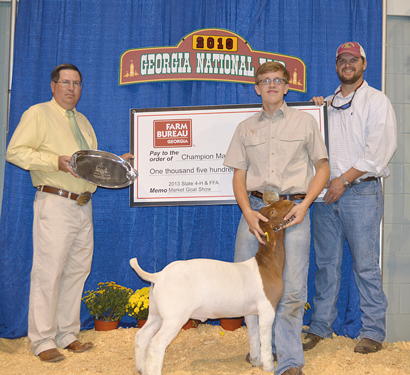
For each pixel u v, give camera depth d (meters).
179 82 4.19
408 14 4.38
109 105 4.21
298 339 2.80
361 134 3.57
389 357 3.35
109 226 4.22
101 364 3.15
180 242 4.18
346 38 4.20
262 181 2.95
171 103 4.18
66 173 3.38
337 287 3.76
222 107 3.92
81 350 3.45
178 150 3.95
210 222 4.19
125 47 4.20
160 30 4.18
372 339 3.49
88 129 3.82
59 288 3.56
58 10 4.20
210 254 4.18
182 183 3.94
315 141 2.97
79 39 4.20
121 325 4.20
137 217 4.23
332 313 3.77
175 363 3.20
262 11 4.17
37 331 3.25
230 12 4.18
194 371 2.98
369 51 4.16
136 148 3.97
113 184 3.50
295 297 2.85
